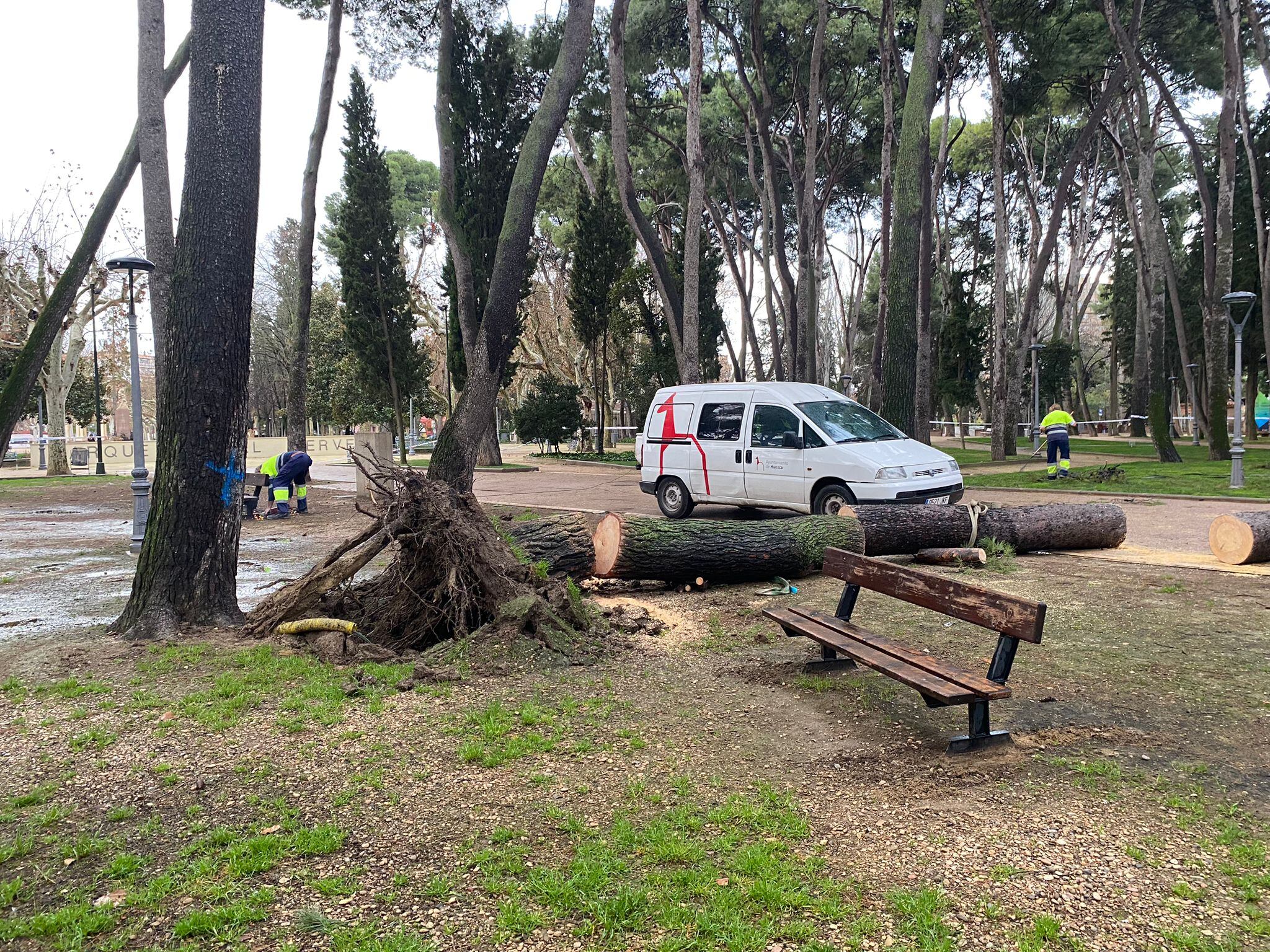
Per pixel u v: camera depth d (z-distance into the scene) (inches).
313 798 141.6
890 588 193.9
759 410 491.8
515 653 223.0
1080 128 1443.2
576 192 1305.4
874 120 1214.3
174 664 221.0
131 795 143.9
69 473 1256.2
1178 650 225.9
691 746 163.9
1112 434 1734.7
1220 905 105.2
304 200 719.7
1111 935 98.8
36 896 113.0
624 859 118.5
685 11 1055.0
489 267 1089.4
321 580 247.0
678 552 309.6
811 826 128.4
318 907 107.6
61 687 203.5
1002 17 952.3
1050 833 125.4
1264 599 281.9
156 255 422.6
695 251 748.0
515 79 1058.1
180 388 259.0
